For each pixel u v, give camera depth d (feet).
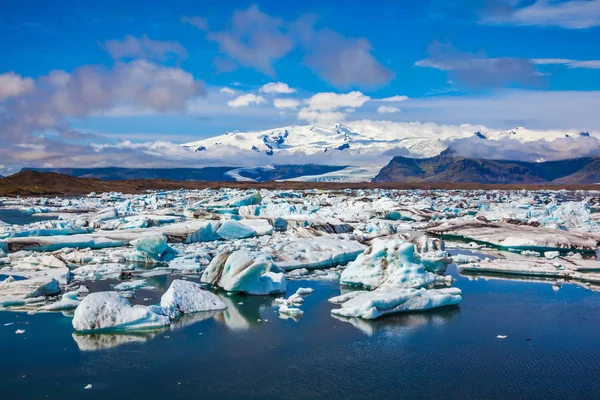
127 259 113.70
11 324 69.21
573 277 101.35
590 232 168.45
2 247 119.24
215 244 136.56
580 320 74.64
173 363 58.13
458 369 57.67
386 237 136.56
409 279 87.45
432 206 274.16
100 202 316.40
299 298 82.38
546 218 189.06
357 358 60.39
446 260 104.88
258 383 53.67
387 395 51.70
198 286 81.76
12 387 51.96
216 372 56.13
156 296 83.51
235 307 79.46
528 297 87.04
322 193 465.47
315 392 52.06
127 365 57.57
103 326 67.21
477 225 171.12
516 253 134.31
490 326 71.92
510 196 454.81
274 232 164.45
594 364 59.21
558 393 52.54
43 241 125.18
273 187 590.96
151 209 253.65
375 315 74.33
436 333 68.95
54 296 82.28
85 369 56.24
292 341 65.36
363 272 92.12
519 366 58.59
